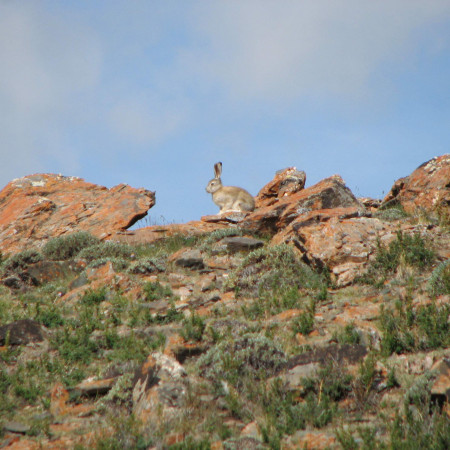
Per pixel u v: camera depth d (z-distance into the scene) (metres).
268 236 78.31
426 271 51.00
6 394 36.56
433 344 37.00
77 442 29.77
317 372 33.00
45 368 40.28
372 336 39.03
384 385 32.25
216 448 27.69
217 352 36.56
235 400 31.75
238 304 50.12
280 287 52.12
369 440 26.73
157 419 30.48
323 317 44.34
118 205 93.38
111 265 59.34
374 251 53.66
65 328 45.12
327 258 53.34
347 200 80.25
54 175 109.56
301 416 30.28
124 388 34.62
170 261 63.00
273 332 41.94
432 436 26.33
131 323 47.31
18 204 97.56
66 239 75.62
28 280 63.12
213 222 85.69
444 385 29.33
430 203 76.31
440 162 82.31
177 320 47.34
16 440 30.73
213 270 61.41
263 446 27.78
